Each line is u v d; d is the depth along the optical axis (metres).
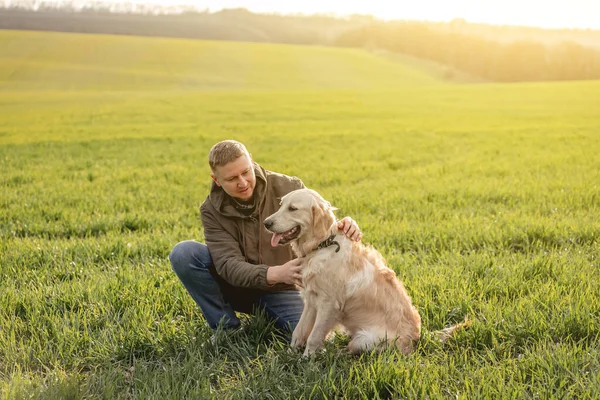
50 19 146.88
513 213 9.85
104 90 64.38
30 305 5.77
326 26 169.12
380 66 98.44
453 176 15.29
